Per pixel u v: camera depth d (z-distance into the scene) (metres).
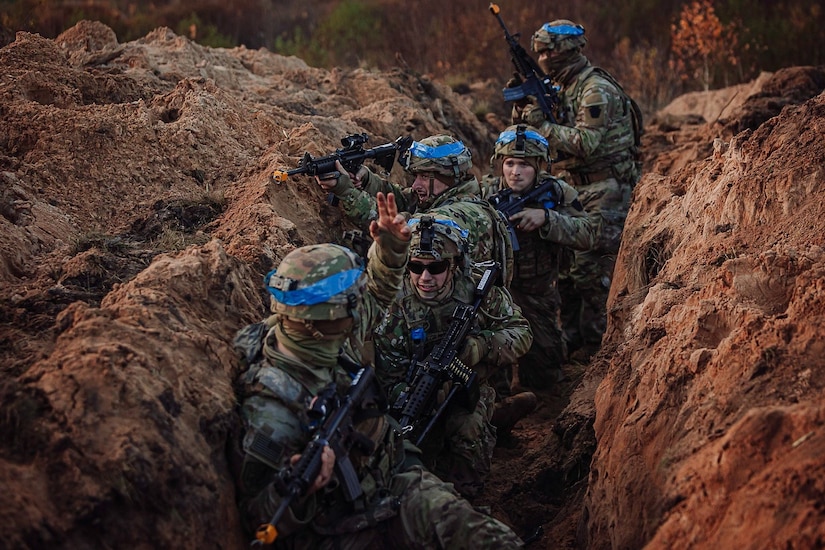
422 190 5.59
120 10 20.17
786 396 3.42
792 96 9.77
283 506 3.16
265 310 4.31
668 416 3.85
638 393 4.18
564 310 7.72
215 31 17.58
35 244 4.78
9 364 3.50
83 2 17.61
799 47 17.59
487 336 4.79
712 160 5.98
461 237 4.70
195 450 3.23
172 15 19.30
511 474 5.43
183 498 3.12
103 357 3.21
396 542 3.64
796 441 3.10
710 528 3.15
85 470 2.96
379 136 8.04
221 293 4.03
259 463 3.35
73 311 3.68
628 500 3.77
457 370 4.55
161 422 3.16
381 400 3.70
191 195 5.51
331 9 20.64
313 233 5.57
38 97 6.20
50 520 2.84
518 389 6.81
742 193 4.92
